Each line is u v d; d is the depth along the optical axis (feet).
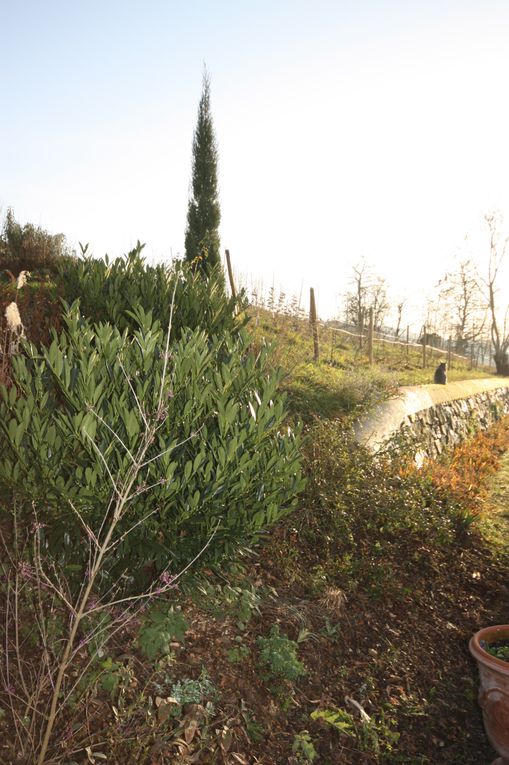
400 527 21.65
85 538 11.76
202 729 10.91
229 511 11.99
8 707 9.82
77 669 10.85
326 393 30.89
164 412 10.89
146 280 18.99
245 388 13.73
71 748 9.49
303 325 45.19
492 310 116.98
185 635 12.85
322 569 17.44
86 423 10.59
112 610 12.01
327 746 11.91
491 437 49.34
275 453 12.60
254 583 15.58
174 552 11.94
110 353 12.34
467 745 12.82
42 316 19.38
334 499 20.12
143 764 9.86
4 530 13.01
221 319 19.61
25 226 43.39
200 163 64.44
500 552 23.02
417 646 15.92
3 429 12.00
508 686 11.41
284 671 12.96
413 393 41.50
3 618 11.23
